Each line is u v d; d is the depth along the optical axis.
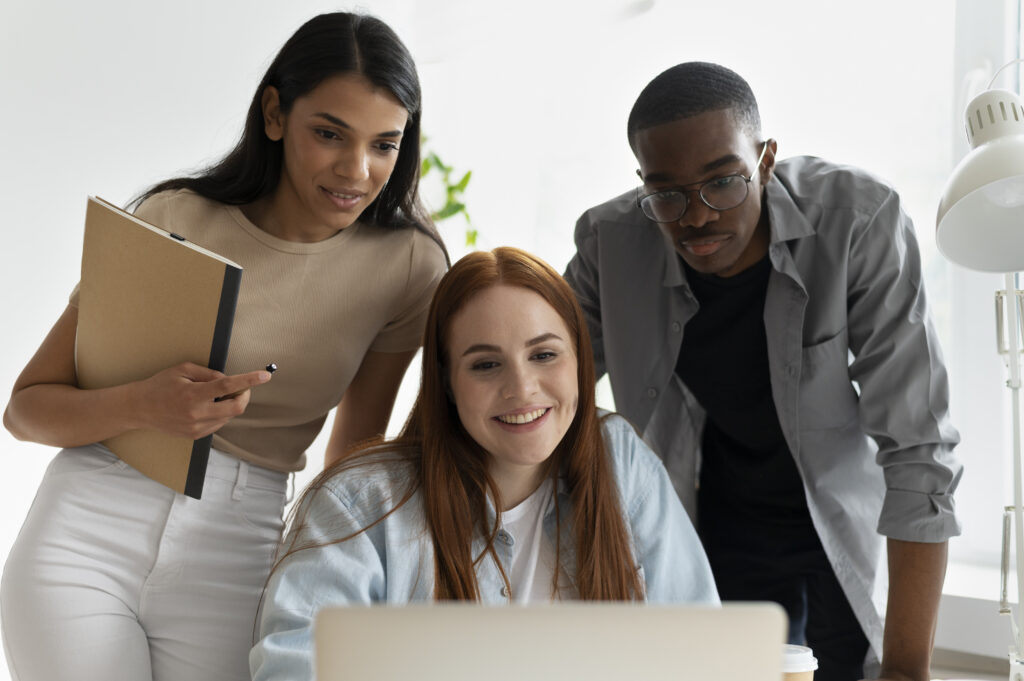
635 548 1.35
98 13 1.98
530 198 2.63
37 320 1.92
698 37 2.32
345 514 1.23
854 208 1.43
